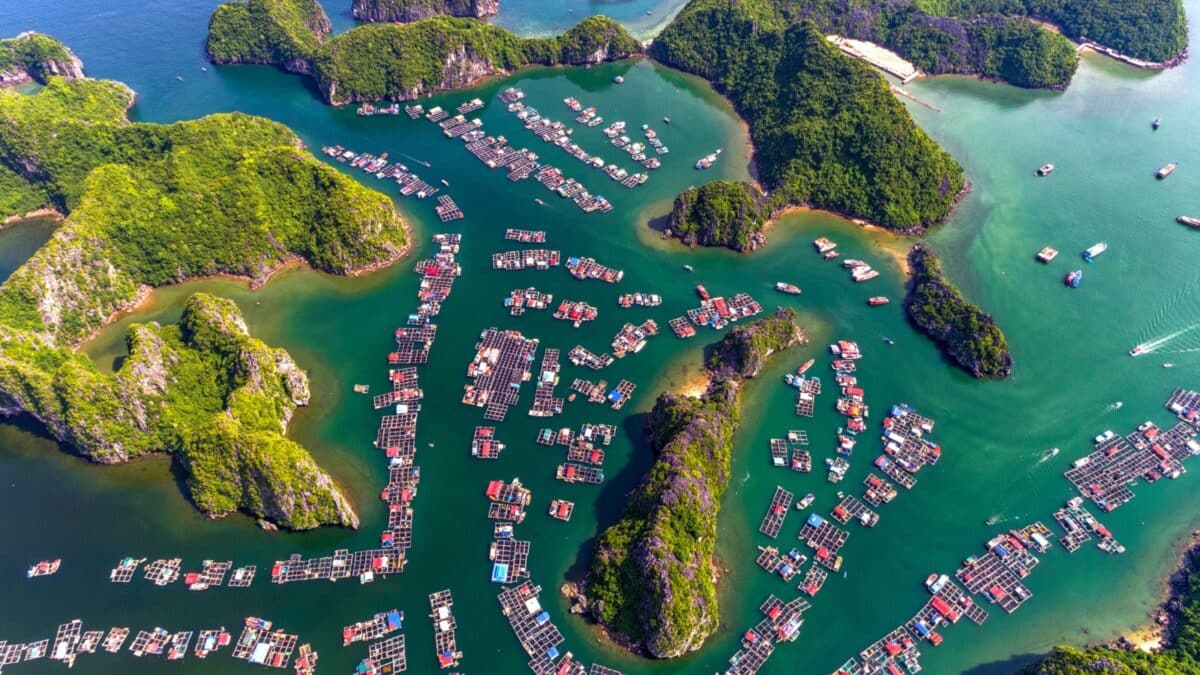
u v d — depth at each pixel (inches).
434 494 7194.9
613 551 6284.5
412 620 6210.6
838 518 6983.3
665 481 6565.0
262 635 6122.1
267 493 6766.7
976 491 7219.5
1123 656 5531.5
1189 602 6171.3
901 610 6294.3
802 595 6402.6
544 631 6117.1
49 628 6230.3
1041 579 6510.8
